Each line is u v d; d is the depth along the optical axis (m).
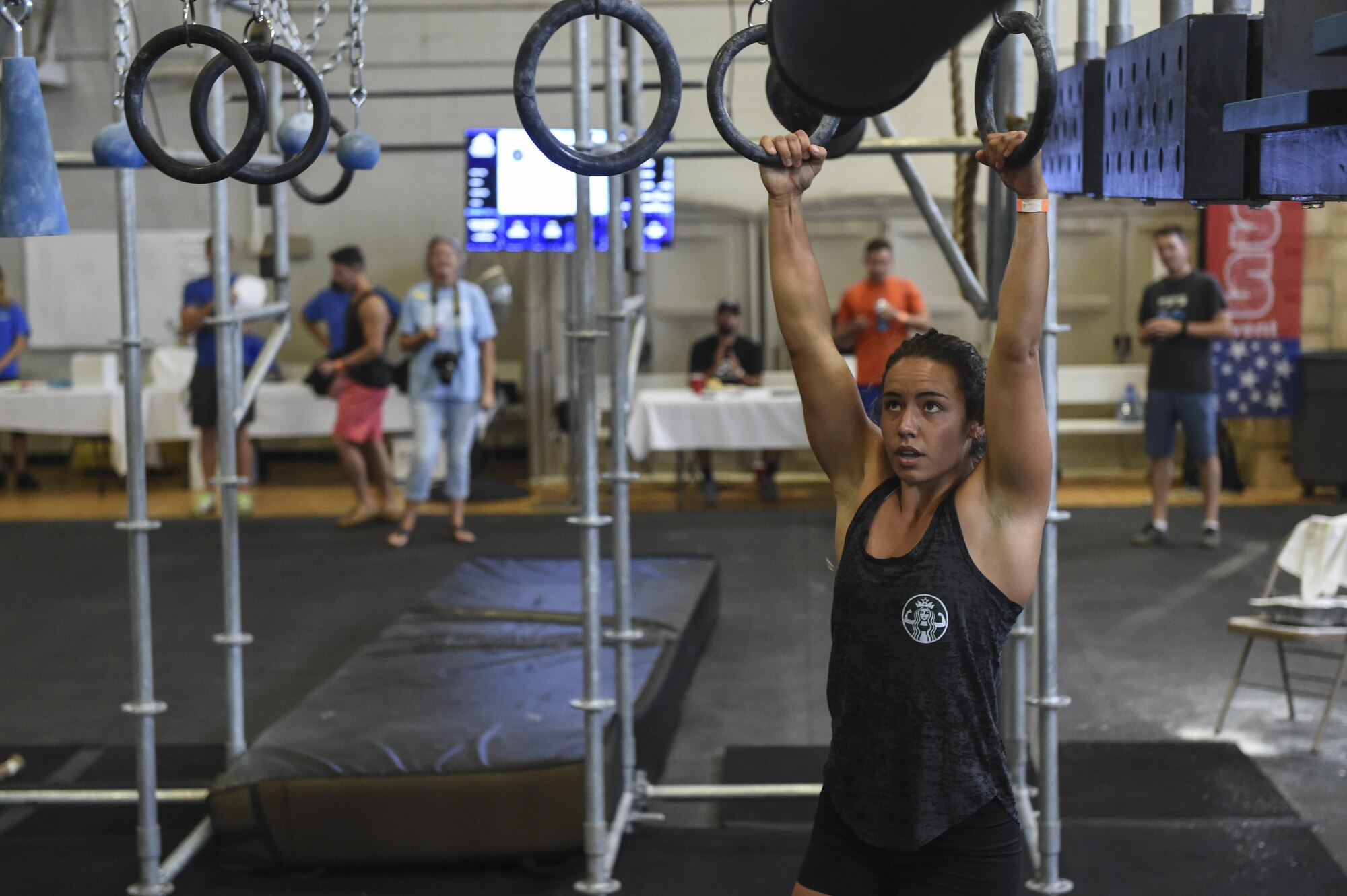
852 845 2.01
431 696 4.20
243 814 3.56
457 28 10.63
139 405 3.51
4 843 3.93
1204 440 7.60
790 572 7.45
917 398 1.96
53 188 2.17
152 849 3.56
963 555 1.93
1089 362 10.34
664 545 8.16
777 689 5.34
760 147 2.00
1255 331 9.31
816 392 2.11
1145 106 2.24
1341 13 1.43
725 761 4.46
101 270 11.11
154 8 7.11
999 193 3.79
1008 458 1.91
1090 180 2.62
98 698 5.39
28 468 11.54
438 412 8.20
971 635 1.91
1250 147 2.01
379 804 3.54
